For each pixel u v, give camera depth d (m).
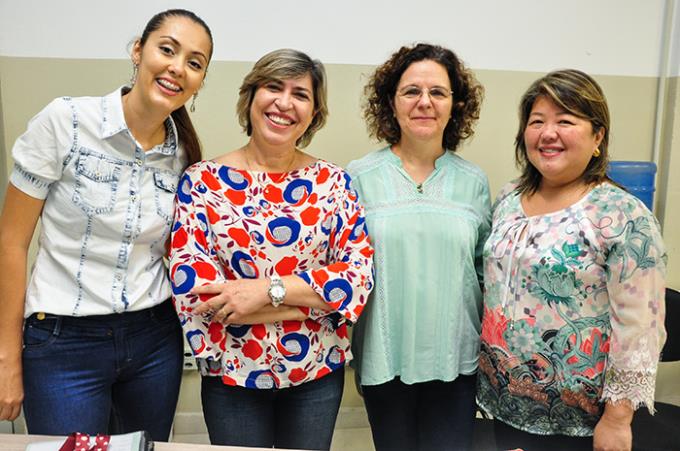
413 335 1.44
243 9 1.99
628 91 2.26
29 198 1.21
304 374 1.32
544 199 1.38
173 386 1.41
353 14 2.04
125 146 1.24
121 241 1.25
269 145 1.34
